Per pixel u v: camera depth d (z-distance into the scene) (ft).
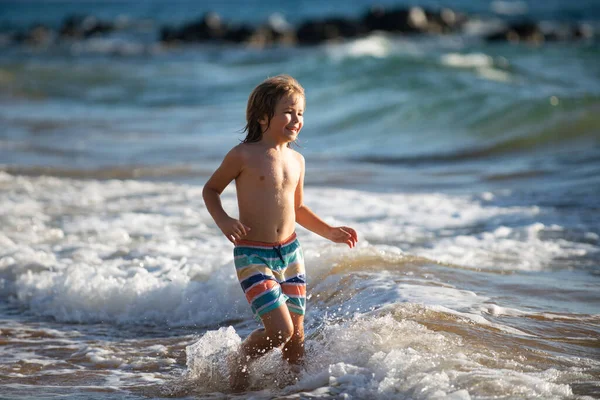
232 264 72.38
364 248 75.46
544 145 170.50
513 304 62.49
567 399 42.32
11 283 76.07
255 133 53.52
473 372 45.91
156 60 460.96
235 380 50.55
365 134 196.24
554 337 54.29
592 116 182.50
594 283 70.38
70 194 114.52
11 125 215.72
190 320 66.39
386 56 322.34
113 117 242.17
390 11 588.09
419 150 174.40
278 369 50.26
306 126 210.59
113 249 83.92
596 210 104.32
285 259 51.85
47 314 69.62
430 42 517.96
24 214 100.42
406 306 57.88
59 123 223.10
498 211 105.40
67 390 50.88
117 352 59.06
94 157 163.73
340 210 105.50
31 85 318.24
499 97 204.54
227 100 279.69
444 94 215.92
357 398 44.91
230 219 50.49
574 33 533.14
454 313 57.41
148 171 142.72
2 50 569.23
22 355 58.90
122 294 69.82
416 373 46.06
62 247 85.20
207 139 193.77
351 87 250.16
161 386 51.24
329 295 65.46
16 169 140.36
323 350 51.67
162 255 80.89
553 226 95.61
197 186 125.90
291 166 53.21
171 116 244.22
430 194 120.88
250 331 62.03
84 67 389.39
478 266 76.64
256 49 526.16
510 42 503.61
